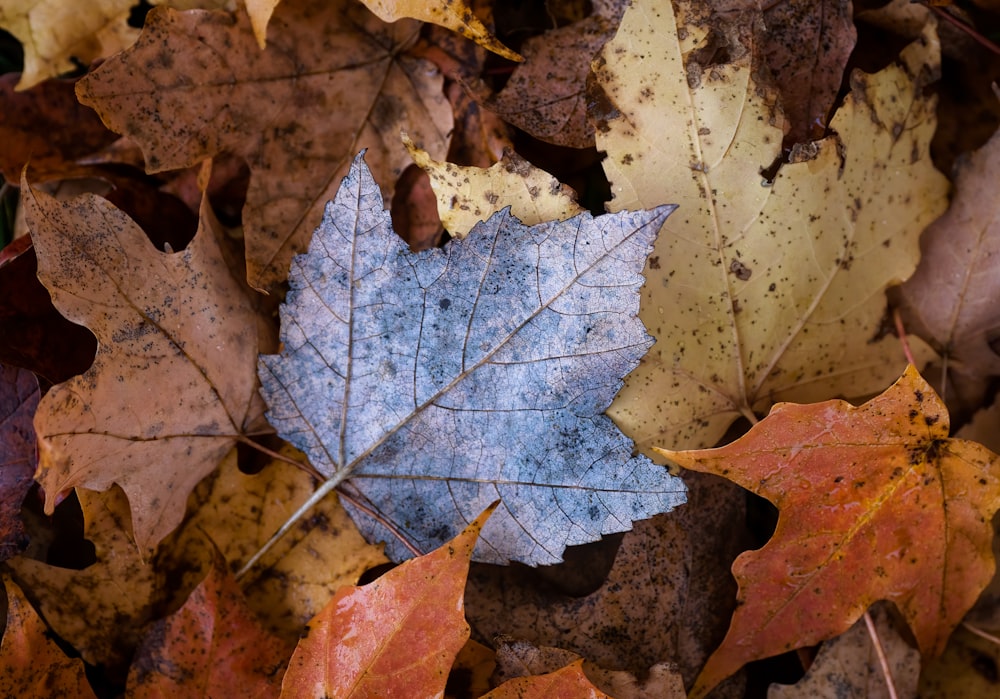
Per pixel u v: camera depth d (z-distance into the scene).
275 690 0.35
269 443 0.37
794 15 0.36
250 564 0.36
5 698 0.34
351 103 0.37
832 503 0.34
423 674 0.33
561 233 0.34
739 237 0.35
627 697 0.35
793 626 0.35
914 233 0.36
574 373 0.34
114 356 0.34
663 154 0.35
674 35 0.34
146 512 0.35
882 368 0.37
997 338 0.37
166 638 0.35
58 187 0.40
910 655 0.36
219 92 0.36
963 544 0.35
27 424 0.36
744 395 0.36
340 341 0.35
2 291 0.36
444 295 0.34
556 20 0.37
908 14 0.37
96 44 0.38
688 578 0.36
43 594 0.35
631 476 0.34
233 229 0.38
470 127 0.37
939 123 0.38
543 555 0.35
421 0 0.34
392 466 0.35
